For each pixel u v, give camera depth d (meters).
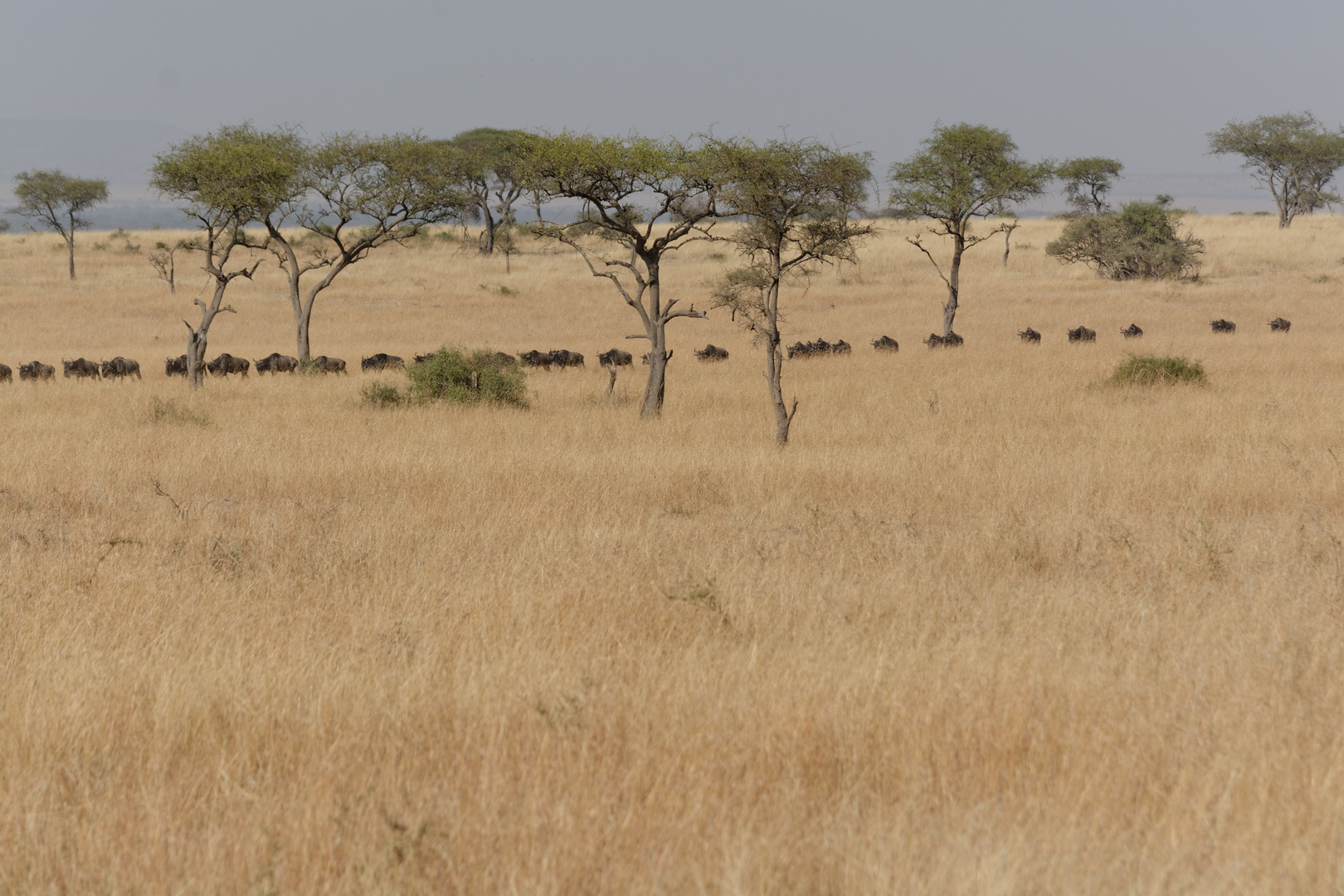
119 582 7.56
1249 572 7.88
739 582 7.56
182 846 3.89
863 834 3.91
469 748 4.73
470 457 13.60
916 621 6.64
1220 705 5.13
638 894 3.58
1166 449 14.04
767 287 16.73
